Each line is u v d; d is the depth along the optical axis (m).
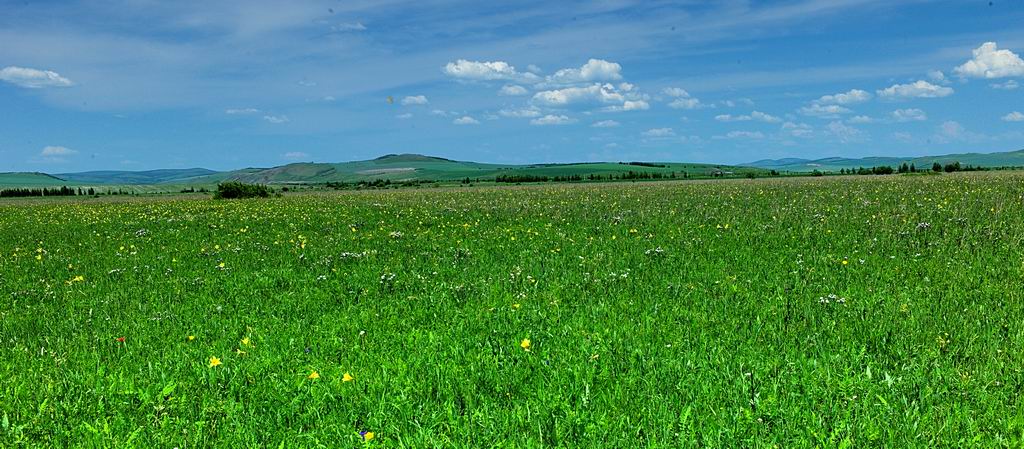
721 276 9.85
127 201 56.81
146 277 11.58
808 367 5.68
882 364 5.69
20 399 5.50
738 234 14.66
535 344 6.69
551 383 5.50
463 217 22.52
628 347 6.39
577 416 4.73
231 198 49.31
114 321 8.28
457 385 5.50
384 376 5.75
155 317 8.46
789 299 8.18
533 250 13.41
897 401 4.85
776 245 12.88
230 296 9.75
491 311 8.22
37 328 8.07
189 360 6.49
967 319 6.94
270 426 4.86
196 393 5.55
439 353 6.47
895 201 22.59
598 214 21.67
